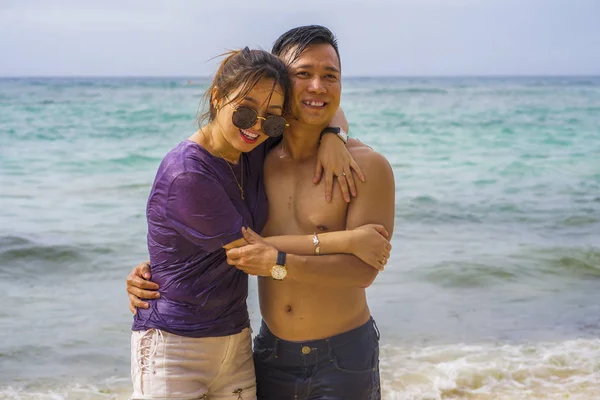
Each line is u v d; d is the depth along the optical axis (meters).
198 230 2.74
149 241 2.91
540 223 10.05
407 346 5.52
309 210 3.01
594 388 4.84
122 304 6.46
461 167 15.31
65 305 6.41
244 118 2.68
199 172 2.74
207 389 2.93
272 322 3.07
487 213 10.66
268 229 3.08
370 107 37.91
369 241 2.85
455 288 7.02
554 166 15.56
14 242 8.27
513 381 4.95
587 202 11.62
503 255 8.19
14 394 4.71
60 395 4.73
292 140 3.08
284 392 3.07
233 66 2.73
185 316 2.82
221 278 2.85
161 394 2.79
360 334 3.03
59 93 53.66
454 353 5.39
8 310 6.25
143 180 12.84
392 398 4.66
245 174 2.98
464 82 124.88
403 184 13.06
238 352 2.99
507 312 6.36
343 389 2.98
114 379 4.99
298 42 2.93
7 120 25.59
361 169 3.00
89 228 9.11
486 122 27.72
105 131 21.97
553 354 5.36
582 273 7.62
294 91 2.92
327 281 2.81
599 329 5.98
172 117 27.81
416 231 9.47
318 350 2.98
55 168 14.09
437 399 4.68
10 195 11.27
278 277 2.75
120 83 100.94
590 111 35.19
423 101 45.81
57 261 7.75
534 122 27.98
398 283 7.10
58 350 5.42
